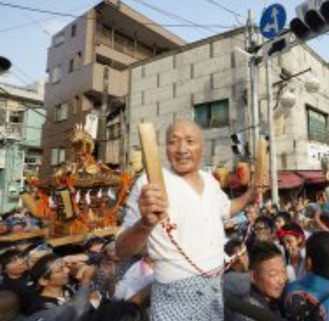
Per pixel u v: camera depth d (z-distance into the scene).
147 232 1.74
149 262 3.11
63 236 9.09
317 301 2.55
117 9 27.80
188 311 2.04
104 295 3.72
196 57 21.03
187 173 2.24
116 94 27.81
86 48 28.00
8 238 8.75
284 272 3.14
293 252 5.15
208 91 20.22
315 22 8.97
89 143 10.66
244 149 13.45
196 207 2.14
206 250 2.11
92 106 28.00
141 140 1.71
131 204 2.08
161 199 1.67
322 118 21.69
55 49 30.66
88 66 27.45
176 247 2.02
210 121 19.97
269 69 12.93
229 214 2.42
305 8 8.95
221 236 2.24
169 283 2.07
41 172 29.75
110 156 24.20
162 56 22.66
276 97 17.89
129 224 2.04
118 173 10.45
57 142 29.03
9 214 13.91
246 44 14.46
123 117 24.78
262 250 3.22
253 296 3.07
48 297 4.22
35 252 5.07
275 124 18.52
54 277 4.32
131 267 3.22
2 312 2.67
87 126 21.91
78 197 9.98
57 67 30.20
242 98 18.75
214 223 2.20
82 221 9.74
